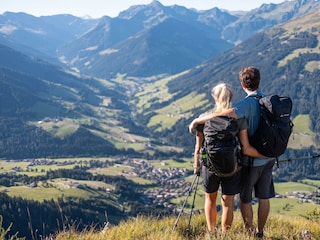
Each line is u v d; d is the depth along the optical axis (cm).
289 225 645
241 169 548
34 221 5362
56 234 498
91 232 524
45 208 6244
